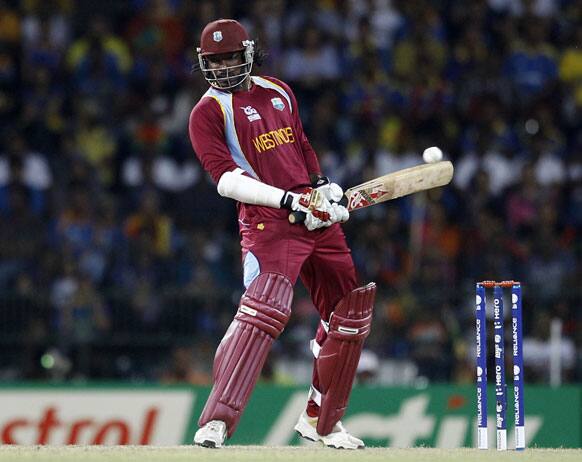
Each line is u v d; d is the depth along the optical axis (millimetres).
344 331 26297
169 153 57562
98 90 58938
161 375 46594
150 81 59906
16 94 58594
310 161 26609
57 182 55531
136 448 24797
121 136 57750
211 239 53094
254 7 61500
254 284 25156
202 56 25562
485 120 60375
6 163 54875
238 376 24875
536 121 61156
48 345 46562
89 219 52656
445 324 48000
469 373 47344
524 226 56438
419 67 62000
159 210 54844
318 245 25781
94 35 59812
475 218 55219
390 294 48625
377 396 42625
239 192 25016
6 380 45750
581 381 48250
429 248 52500
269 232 25234
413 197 55281
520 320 25281
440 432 42531
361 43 61656
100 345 46781
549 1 65500
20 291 48219
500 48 63719
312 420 27344
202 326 46906
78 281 48344
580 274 52719
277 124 25828
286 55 60625
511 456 23812
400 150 58656
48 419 41750
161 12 61500
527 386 43844
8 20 60094
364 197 26016
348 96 59625
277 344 47281
